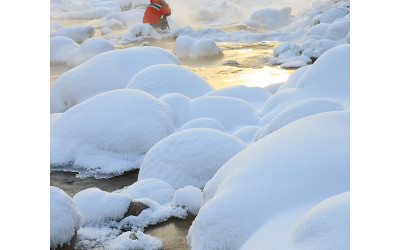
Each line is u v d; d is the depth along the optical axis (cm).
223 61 1101
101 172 482
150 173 424
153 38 1373
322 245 202
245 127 519
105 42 1062
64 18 1972
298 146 282
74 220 294
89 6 2138
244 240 251
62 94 733
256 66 1037
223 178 297
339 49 589
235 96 660
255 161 285
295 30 1517
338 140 280
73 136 518
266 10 1716
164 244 313
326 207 215
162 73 677
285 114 394
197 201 359
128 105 530
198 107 580
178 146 423
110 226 336
